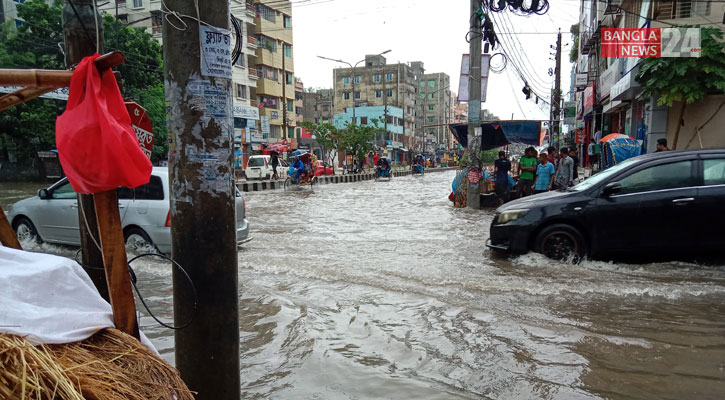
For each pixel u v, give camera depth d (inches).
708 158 240.2
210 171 88.5
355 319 175.5
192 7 85.4
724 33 459.8
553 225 252.2
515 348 149.4
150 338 159.8
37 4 891.4
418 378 131.0
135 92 1016.9
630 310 181.5
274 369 137.6
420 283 219.5
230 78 91.6
